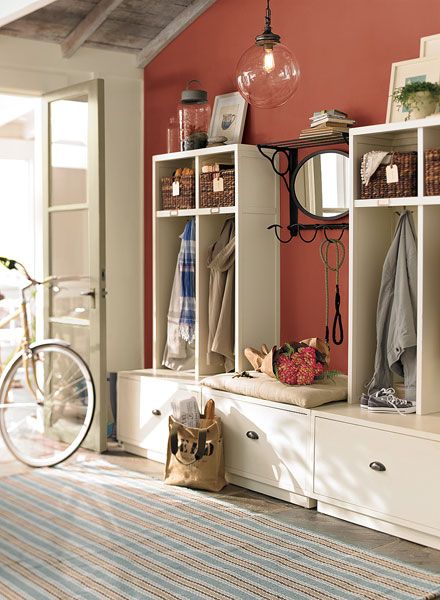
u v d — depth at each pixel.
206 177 5.03
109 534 3.85
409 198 3.92
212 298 5.05
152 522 4.00
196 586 3.26
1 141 8.76
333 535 3.81
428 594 3.16
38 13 5.36
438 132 3.94
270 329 5.05
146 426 5.18
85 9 5.39
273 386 4.32
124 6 5.38
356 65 4.55
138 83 6.09
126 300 6.09
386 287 4.16
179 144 5.41
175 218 5.55
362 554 3.57
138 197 6.12
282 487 4.27
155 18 5.60
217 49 5.43
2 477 4.83
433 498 3.55
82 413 5.44
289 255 5.01
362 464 3.85
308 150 4.84
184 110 5.25
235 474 4.58
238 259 4.84
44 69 5.68
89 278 5.32
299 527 3.92
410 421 3.78
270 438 4.32
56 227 5.67
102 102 5.24
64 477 4.80
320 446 4.05
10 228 8.94
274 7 5.01
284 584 3.27
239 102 5.26
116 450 5.43
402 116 4.20
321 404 4.18
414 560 3.50
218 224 5.22
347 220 4.62
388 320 4.19
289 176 4.95
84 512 4.17
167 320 5.52
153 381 5.10
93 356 5.32
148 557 3.56
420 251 3.88
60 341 5.21
